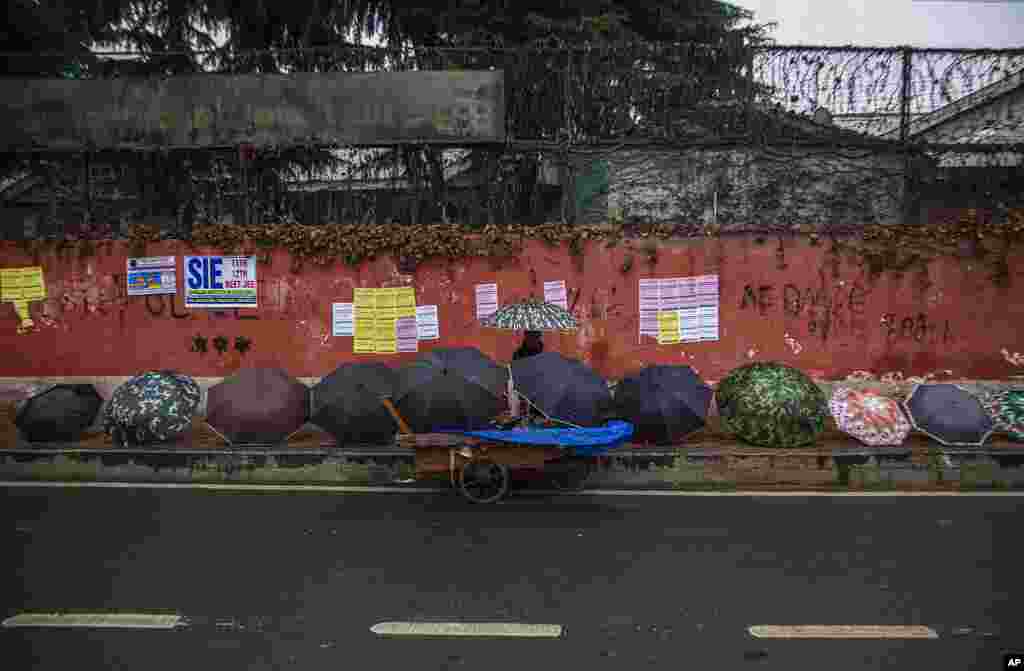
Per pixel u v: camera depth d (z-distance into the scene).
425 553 6.79
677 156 12.47
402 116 12.52
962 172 12.14
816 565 6.48
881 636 5.19
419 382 8.53
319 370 12.06
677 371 9.60
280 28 17.86
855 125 12.21
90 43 16.98
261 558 6.66
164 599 5.80
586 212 12.64
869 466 9.13
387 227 11.89
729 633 5.24
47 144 12.83
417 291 11.94
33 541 7.09
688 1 19.69
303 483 9.21
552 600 5.79
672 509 8.15
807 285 11.70
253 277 12.05
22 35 15.50
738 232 11.73
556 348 11.88
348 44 17.80
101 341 12.23
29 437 9.95
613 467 9.16
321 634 5.24
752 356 11.77
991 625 5.36
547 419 8.66
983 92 12.02
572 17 17.61
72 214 13.16
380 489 8.92
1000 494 8.70
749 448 9.39
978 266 11.55
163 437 9.62
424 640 5.15
